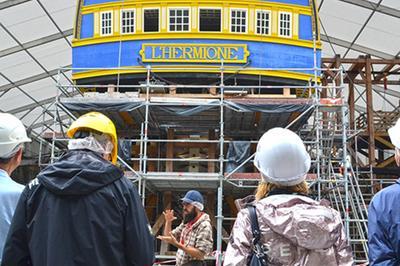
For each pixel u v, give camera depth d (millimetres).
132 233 3271
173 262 13641
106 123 3590
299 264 2957
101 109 13398
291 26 15289
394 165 24438
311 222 2943
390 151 28391
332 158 17281
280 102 13188
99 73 15195
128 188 3354
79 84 15555
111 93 13867
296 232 2949
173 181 13391
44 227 3225
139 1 15203
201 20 15141
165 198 15055
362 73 22969
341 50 25078
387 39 23000
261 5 15156
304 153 3273
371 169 20547
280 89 16281
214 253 11531
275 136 3289
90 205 3199
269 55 15023
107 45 15305
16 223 3316
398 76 25438
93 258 3152
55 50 23625
